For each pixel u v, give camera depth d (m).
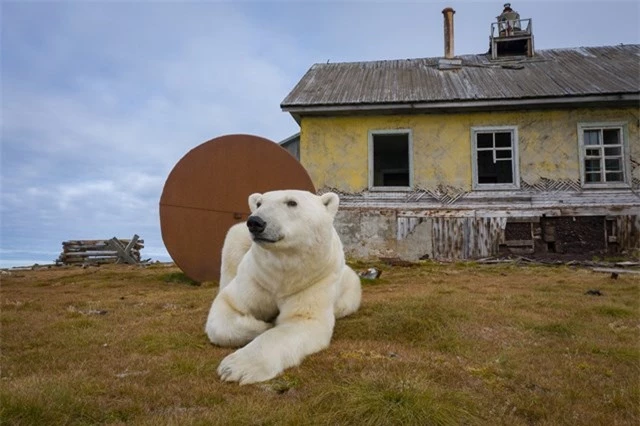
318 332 2.93
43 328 3.57
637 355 2.89
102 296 5.48
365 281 6.64
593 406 2.17
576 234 11.38
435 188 11.84
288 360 2.56
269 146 7.34
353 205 11.99
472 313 3.98
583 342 3.18
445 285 6.23
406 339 3.24
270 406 1.97
